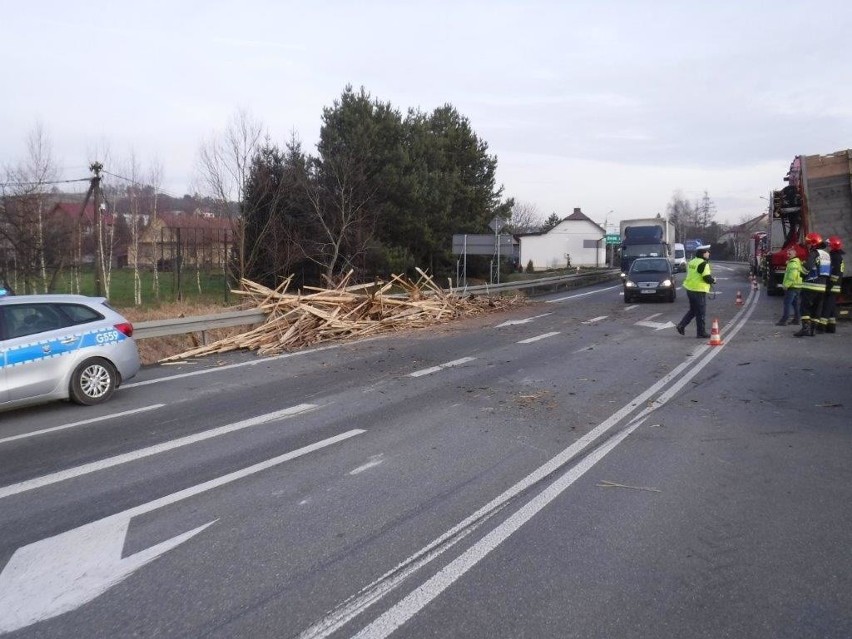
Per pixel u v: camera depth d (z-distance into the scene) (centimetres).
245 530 503
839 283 1527
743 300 2470
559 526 502
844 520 507
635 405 877
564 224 8225
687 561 445
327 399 945
